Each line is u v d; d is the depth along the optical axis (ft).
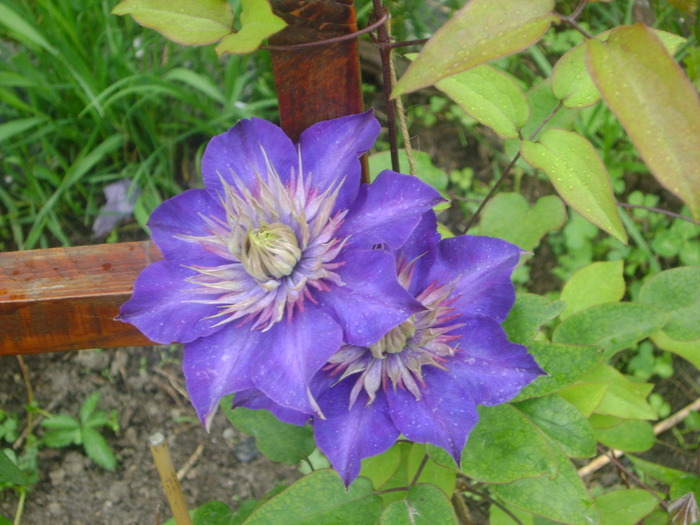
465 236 0.95
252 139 0.91
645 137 0.63
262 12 0.78
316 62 1.00
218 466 1.94
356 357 0.93
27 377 2.01
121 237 2.11
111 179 2.16
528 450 0.99
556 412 1.10
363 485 1.09
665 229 2.10
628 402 1.31
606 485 1.92
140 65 2.14
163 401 2.01
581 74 1.09
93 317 1.17
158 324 0.87
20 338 1.19
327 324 0.81
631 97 0.64
